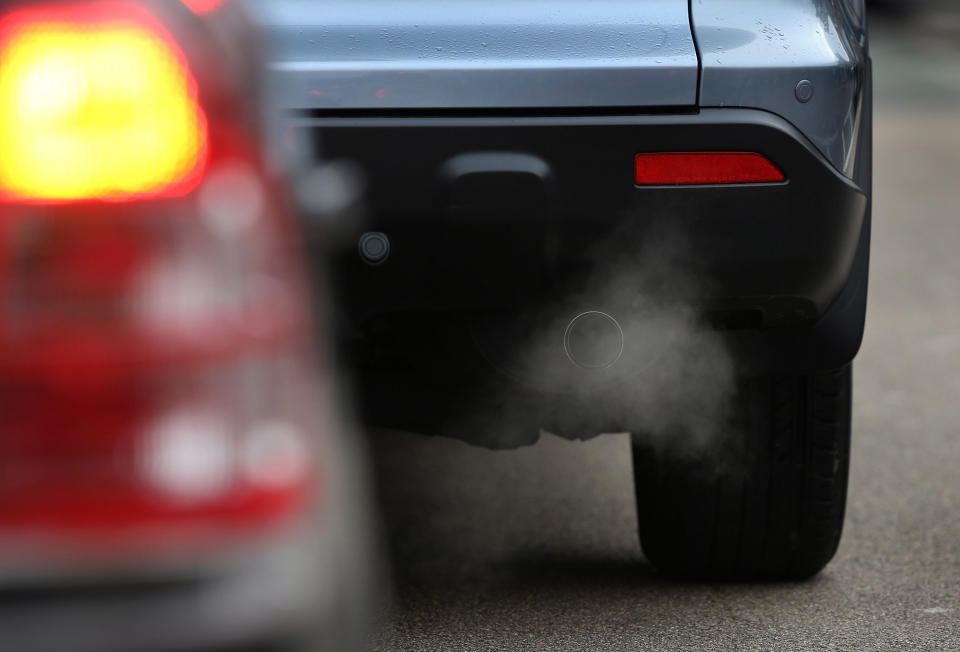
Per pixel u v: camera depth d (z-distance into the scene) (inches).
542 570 569.0
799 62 441.7
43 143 205.8
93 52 205.9
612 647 477.4
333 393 253.9
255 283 215.8
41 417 205.3
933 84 3257.9
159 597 202.8
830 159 444.8
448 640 484.1
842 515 528.7
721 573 542.9
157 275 209.2
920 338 1076.5
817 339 476.1
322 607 211.0
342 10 437.1
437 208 433.4
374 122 431.8
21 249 206.2
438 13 438.3
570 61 434.6
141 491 205.5
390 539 612.4
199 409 209.0
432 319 463.2
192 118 211.0
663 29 441.1
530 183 432.8
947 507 665.0
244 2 236.2
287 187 238.7
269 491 209.2
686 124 435.2
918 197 1818.4
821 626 500.4
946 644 485.4
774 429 512.1
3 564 201.5
